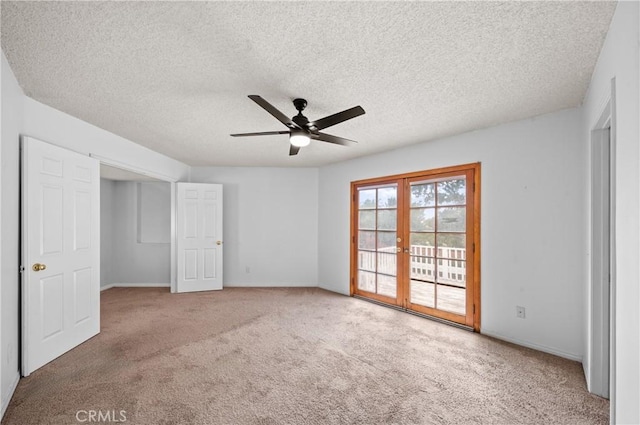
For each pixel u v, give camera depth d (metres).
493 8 1.46
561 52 1.84
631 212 1.30
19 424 1.81
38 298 2.46
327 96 2.48
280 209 5.66
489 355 2.74
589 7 1.46
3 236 2.05
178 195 5.07
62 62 1.99
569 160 2.71
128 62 1.99
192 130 3.43
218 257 5.35
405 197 4.10
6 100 2.03
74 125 3.00
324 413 1.92
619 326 1.44
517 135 3.03
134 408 1.96
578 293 2.65
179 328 3.41
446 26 1.60
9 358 2.12
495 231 3.19
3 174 2.04
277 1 1.42
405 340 3.08
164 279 5.73
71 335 2.83
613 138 1.64
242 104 2.67
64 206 2.74
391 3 1.43
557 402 2.04
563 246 2.74
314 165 5.44
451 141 3.58
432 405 2.00
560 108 2.72
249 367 2.51
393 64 1.99
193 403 2.01
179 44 1.78
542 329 2.85
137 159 4.05
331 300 4.63
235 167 5.62
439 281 3.73
